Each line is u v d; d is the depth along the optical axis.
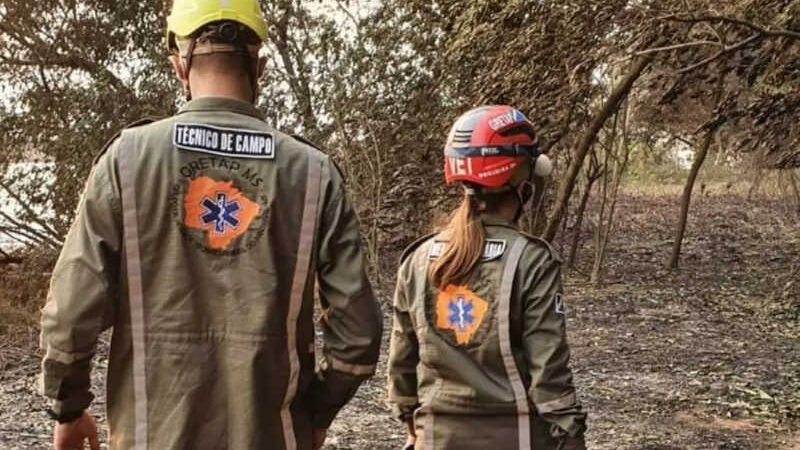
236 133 2.00
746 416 7.18
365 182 13.59
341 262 2.02
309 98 13.68
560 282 2.70
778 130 7.95
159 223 1.95
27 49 12.43
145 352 1.95
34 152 12.46
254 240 1.96
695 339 10.55
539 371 2.59
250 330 1.94
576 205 19.31
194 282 1.95
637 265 17.23
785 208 23.69
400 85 13.32
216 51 2.01
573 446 2.58
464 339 2.70
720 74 7.75
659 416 7.13
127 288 1.95
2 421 6.27
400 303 2.87
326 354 2.05
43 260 12.04
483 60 8.65
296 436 2.05
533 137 2.81
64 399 1.95
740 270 16.50
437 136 13.10
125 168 1.95
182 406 1.93
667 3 6.89
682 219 16.81
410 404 2.89
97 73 12.69
